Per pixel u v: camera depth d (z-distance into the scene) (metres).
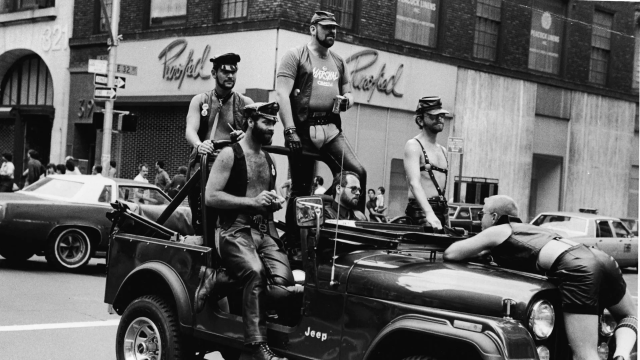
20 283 11.91
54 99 26.92
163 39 22.92
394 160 22.83
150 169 23.52
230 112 7.04
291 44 20.25
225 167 5.79
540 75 26.89
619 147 29.84
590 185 28.97
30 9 27.55
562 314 4.84
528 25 26.67
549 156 27.66
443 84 24.08
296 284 5.73
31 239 12.98
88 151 26.52
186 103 22.39
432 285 4.74
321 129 6.24
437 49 24.11
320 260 5.25
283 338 5.39
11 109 28.22
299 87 6.24
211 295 5.80
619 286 5.05
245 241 5.70
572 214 19.70
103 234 13.54
